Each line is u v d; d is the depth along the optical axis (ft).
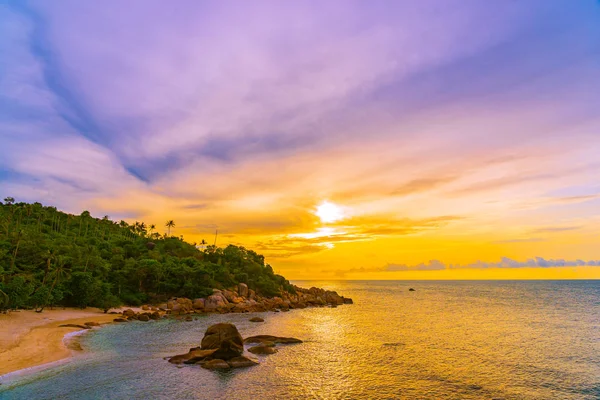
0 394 90.68
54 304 265.75
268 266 514.68
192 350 130.41
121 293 321.32
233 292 381.60
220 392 97.35
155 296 338.34
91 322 212.64
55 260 274.57
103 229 507.71
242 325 238.68
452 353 151.74
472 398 97.25
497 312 338.34
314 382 108.27
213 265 409.49
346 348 160.15
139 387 99.04
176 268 358.84
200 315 294.66
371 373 119.34
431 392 101.50
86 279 275.39
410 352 153.07
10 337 148.46
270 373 115.34
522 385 108.37
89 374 109.09
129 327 211.41
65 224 482.28
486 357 144.15
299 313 329.93
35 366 114.42
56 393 92.58
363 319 281.13
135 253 422.82
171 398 91.97
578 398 98.02
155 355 136.05
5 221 374.84
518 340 184.96
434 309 372.99
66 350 138.31
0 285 213.66
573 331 216.95
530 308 382.63
